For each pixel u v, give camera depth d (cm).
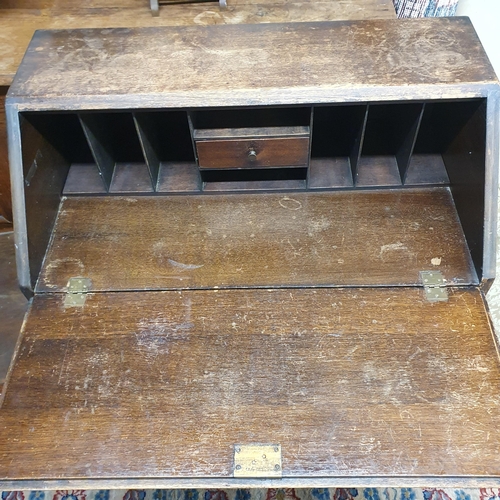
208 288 95
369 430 80
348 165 109
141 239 102
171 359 87
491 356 86
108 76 91
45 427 82
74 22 111
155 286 95
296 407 82
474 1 135
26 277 93
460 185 100
